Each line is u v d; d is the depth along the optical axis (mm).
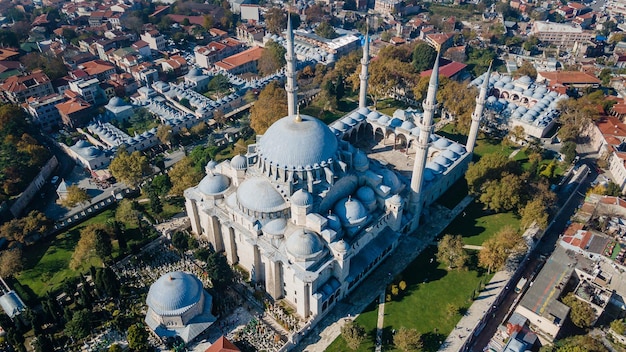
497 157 144625
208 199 127688
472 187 145750
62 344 107438
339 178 119938
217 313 113688
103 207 151125
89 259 129625
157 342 107750
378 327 109938
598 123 181875
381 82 199375
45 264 129750
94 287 119812
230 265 128750
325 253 110438
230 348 98375
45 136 194500
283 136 118125
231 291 120375
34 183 160000
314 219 110625
